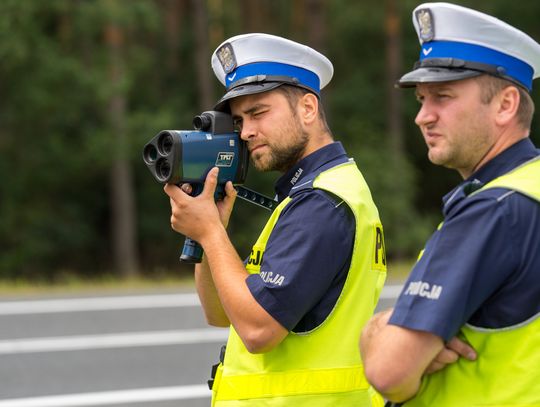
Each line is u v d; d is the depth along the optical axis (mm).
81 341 18484
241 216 53094
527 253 4973
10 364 16719
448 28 5324
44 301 22766
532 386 4980
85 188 55062
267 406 6449
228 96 6516
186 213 6430
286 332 6125
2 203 52094
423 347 4996
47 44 48125
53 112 49906
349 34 62344
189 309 21688
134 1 48500
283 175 6762
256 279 6172
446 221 5164
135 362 16859
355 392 6430
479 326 5102
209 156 6445
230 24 58781
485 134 5281
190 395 14844
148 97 56469
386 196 52219
